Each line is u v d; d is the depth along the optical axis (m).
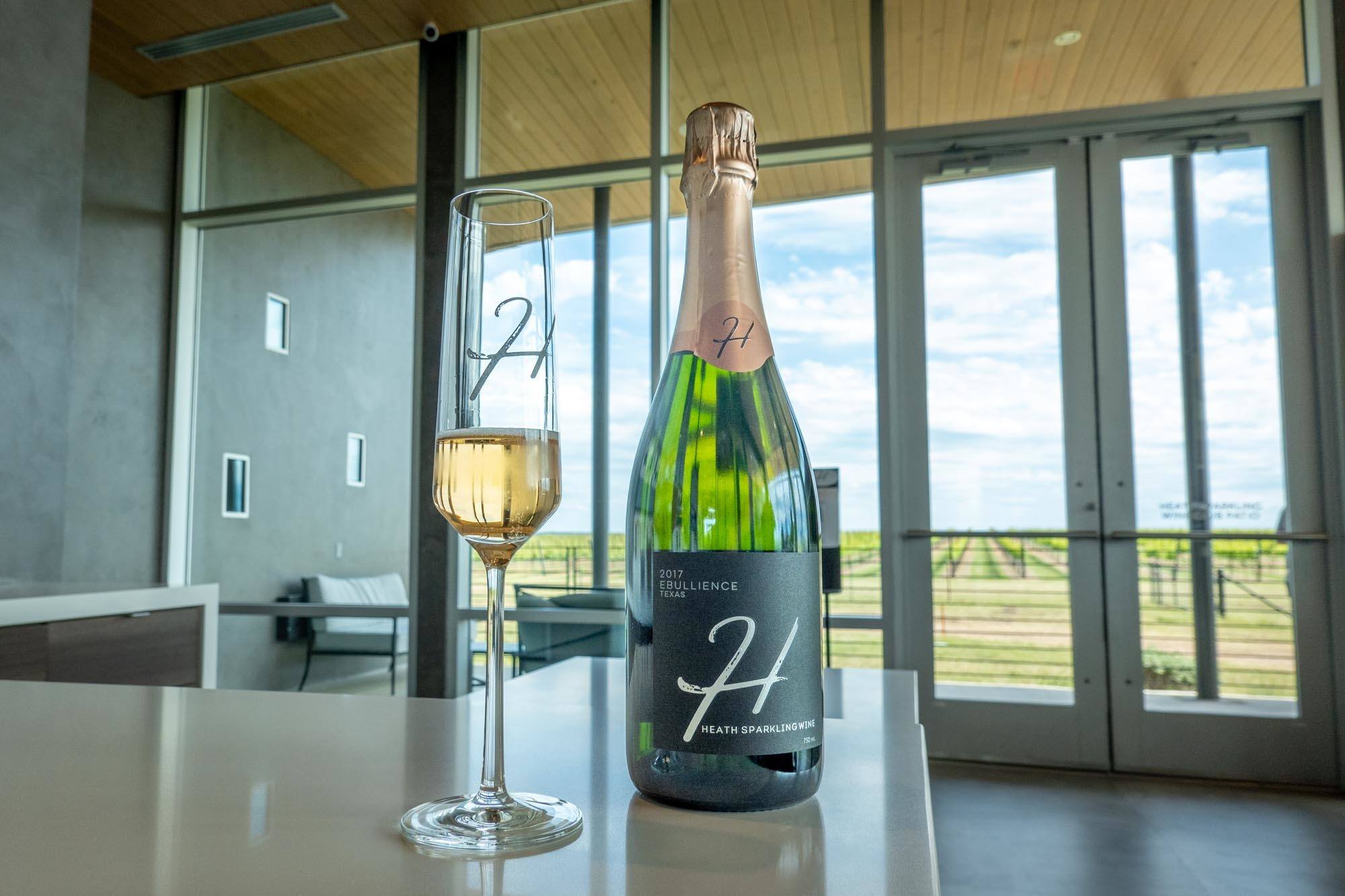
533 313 0.35
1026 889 2.15
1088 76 3.37
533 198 0.36
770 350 0.42
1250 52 3.24
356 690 4.00
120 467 4.16
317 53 4.11
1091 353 3.39
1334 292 3.07
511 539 0.35
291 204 4.26
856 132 3.56
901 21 3.55
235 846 0.29
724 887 0.25
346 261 4.20
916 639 3.46
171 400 4.41
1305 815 2.74
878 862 0.28
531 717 0.57
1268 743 3.11
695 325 0.42
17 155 2.53
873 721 0.60
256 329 4.37
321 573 4.10
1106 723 3.26
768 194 3.69
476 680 3.79
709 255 0.42
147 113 4.36
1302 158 3.23
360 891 0.25
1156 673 3.24
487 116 3.97
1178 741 3.19
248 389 4.34
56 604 1.69
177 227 4.46
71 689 0.65
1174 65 3.29
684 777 0.34
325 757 0.43
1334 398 3.11
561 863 0.28
